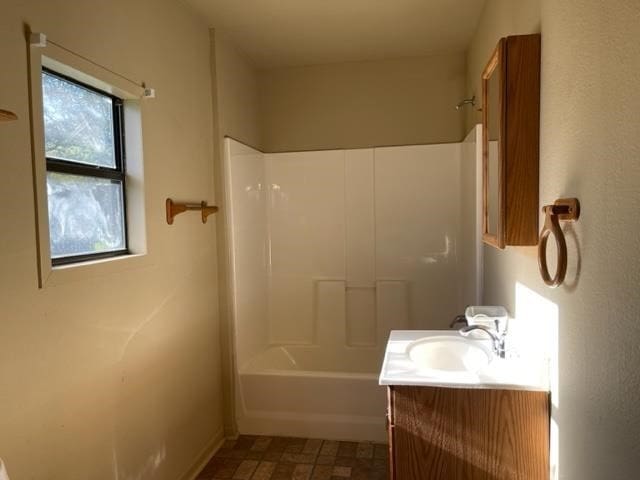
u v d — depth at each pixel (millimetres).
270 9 2635
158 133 2188
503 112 1583
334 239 3672
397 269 3604
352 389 2811
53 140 1643
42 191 1462
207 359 2705
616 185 974
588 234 1132
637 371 889
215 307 2822
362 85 3605
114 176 1970
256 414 2916
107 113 1966
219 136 2854
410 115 3557
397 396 1613
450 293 3539
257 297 3445
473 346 1998
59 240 1665
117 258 1881
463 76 3469
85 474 1661
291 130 3701
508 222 1594
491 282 2568
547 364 1506
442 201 3523
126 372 1912
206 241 2699
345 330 3670
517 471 1551
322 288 3691
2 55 1335
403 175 3568
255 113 3586
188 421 2459
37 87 1446
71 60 1604
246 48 3236
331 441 2828
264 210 3645
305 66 3658
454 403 1583
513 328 1969
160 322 2186
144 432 2039
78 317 1634
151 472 2092
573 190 1235
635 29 885
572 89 1239
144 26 2082
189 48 2547
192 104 2562
